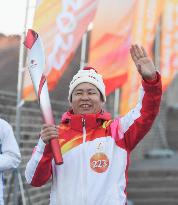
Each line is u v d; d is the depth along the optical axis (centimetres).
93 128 341
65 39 585
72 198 329
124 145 339
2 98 653
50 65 577
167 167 1098
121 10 644
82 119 339
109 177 333
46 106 329
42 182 338
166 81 691
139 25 662
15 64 657
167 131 1602
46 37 577
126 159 339
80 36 590
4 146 429
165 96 1594
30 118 751
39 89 334
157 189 1041
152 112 330
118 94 863
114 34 642
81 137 338
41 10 576
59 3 584
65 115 349
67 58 584
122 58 636
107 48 639
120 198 331
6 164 421
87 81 345
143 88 329
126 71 633
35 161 329
